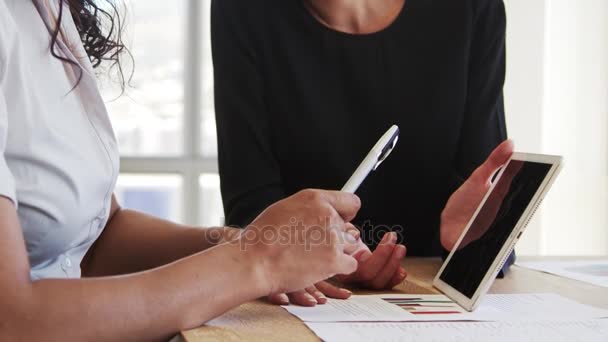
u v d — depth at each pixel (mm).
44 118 804
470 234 999
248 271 740
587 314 821
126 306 661
